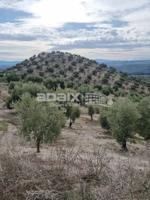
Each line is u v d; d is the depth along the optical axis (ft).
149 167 18.01
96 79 530.27
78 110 190.60
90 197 15.10
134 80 565.53
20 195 15.76
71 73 560.20
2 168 16.93
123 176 17.10
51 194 15.61
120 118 126.41
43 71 565.12
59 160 19.27
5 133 26.94
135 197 15.11
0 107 217.77
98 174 17.79
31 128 86.17
